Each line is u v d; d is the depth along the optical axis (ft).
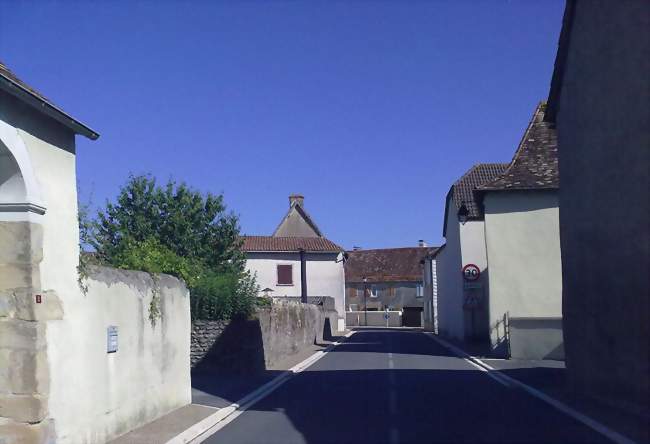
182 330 44.39
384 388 54.19
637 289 38.73
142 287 36.96
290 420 39.65
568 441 31.68
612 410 40.81
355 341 136.46
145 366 37.32
